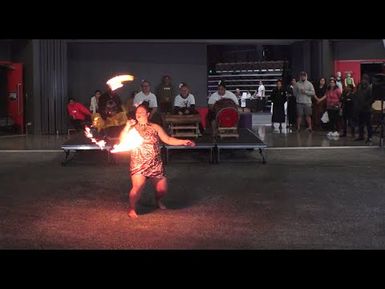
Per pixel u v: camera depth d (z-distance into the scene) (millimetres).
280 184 9672
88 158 12945
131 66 19766
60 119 19172
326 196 8641
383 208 7801
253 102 26969
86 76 19672
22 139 17438
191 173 10867
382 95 15125
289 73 24828
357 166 11578
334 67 21031
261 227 6793
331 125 17484
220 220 7168
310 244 6020
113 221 7156
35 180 10227
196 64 20047
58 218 7336
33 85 19016
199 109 15922
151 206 8055
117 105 13125
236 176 10508
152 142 7504
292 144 15312
